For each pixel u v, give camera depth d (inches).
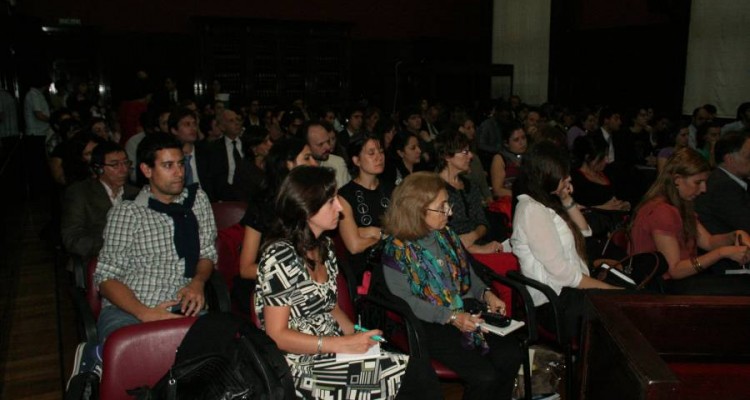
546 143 111.2
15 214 260.1
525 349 100.0
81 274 104.9
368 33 486.6
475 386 92.1
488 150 271.4
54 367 125.9
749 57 316.2
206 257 106.4
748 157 131.6
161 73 425.4
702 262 111.7
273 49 435.2
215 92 398.6
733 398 55.8
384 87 494.6
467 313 95.1
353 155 127.0
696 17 342.6
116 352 72.6
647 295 61.7
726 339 60.3
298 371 77.8
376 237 118.3
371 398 77.7
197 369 65.6
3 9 309.7
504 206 168.6
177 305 99.3
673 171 118.2
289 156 101.0
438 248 99.7
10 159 245.8
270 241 78.9
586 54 421.7
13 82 339.0
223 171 190.1
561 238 110.3
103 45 407.8
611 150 272.1
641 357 46.3
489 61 520.1
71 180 140.6
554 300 102.3
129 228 96.8
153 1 417.7
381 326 102.4
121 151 127.0
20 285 175.5
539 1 457.1
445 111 371.9
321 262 81.7
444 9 509.4
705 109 286.0
